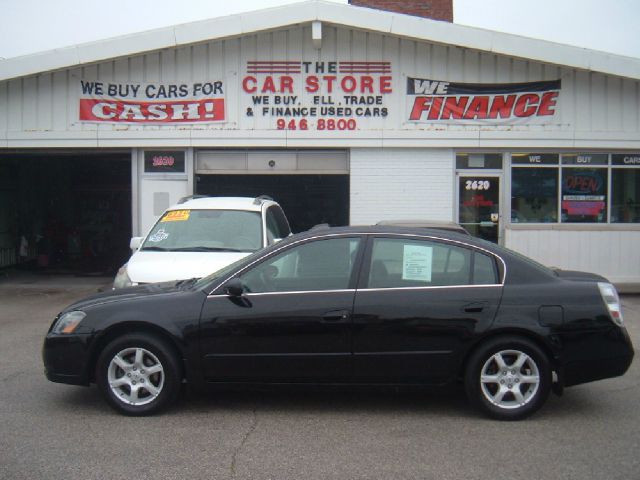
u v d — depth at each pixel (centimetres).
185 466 454
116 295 597
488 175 1327
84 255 1800
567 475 439
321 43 1302
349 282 559
